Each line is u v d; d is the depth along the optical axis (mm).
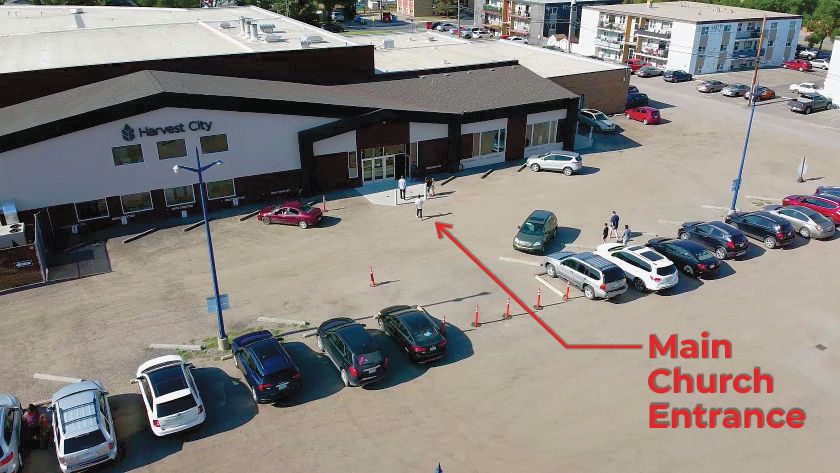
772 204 40469
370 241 35594
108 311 28734
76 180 35562
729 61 82938
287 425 21484
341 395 22969
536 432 21047
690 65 80000
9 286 30781
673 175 45844
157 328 27328
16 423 20516
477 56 60688
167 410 20281
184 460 20000
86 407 19984
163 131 36688
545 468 19484
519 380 23672
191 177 38594
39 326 27609
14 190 34312
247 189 40469
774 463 19672
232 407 22406
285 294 30000
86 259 33875
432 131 44656
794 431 21062
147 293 30328
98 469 19562
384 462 19781
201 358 25156
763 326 27125
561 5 102625
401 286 30594
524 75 53188
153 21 65062
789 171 46688
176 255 34281
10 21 63656
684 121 60094
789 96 69875
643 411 22016
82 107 35469
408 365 24625
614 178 45281
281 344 25453
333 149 41875
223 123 38125
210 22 62156
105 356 25359
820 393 22953
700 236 34062
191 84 39125
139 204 37875
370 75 49031
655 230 36625
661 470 19406
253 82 43625
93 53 45688
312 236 36344
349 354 22969
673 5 95188
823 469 19438
